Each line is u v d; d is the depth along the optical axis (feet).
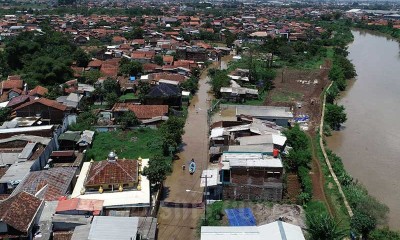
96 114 238.48
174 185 162.50
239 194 148.97
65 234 115.65
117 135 212.84
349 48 552.41
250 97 291.38
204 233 112.37
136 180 141.90
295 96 304.30
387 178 176.65
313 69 406.62
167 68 343.67
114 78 297.53
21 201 120.67
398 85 347.97
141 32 517.55
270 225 116.06
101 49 417.08
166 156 188.65
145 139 208.54
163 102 257.55
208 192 150.71
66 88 275.39
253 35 567.59
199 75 362.94
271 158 157.79
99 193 137.59
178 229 132.05
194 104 281.13
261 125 202.80
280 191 147.64
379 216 134.10
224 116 252.62
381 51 527.81
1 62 346.13
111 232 110.83
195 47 436.35
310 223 122.21
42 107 216.74
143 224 124.67
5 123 204.44
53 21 642.22
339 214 141.90
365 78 373.81
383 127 242.99
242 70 349.20
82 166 161.89
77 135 195.21
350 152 205.16
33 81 291.38
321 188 161.58
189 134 221.05
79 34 525.34
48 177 142.51
